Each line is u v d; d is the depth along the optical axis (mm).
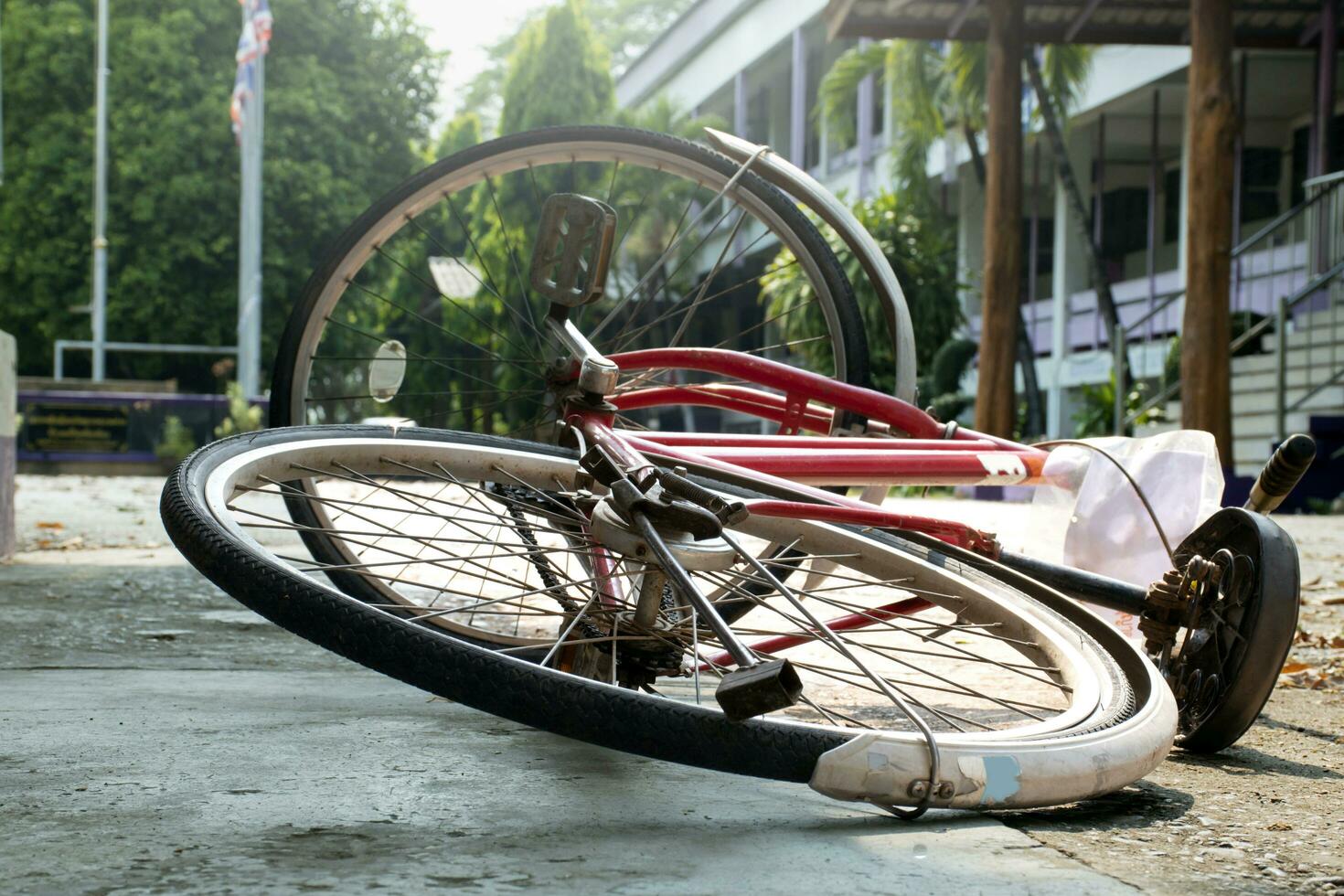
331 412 8445
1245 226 18281
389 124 30609
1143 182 21516
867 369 2691
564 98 30500
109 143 27766
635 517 1458
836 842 1311
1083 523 2236
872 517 1809
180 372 29688
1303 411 11547
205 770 1592
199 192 27438
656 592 1575
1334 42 13266
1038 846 1328
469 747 1770
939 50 20625
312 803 1432
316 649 2820
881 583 1940
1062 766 1371
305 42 30031
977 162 20219
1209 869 1298
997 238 13422
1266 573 1779
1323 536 7707
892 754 1290
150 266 27625
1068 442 2326
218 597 3719
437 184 2709
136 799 1439
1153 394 15602
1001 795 1332
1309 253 13406
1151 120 19922
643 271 26219
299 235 28984
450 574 3672
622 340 2725
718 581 1620
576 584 1762
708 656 2170
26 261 27719
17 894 1099
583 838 1302
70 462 21156
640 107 36906
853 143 27312
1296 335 12227
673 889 1132
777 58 30938
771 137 32688
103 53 26016
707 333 30531
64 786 1498
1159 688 1624
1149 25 13852
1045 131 18891
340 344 23922
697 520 1461
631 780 1590
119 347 26047
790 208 2732
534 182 2762
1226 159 10047
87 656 2670
